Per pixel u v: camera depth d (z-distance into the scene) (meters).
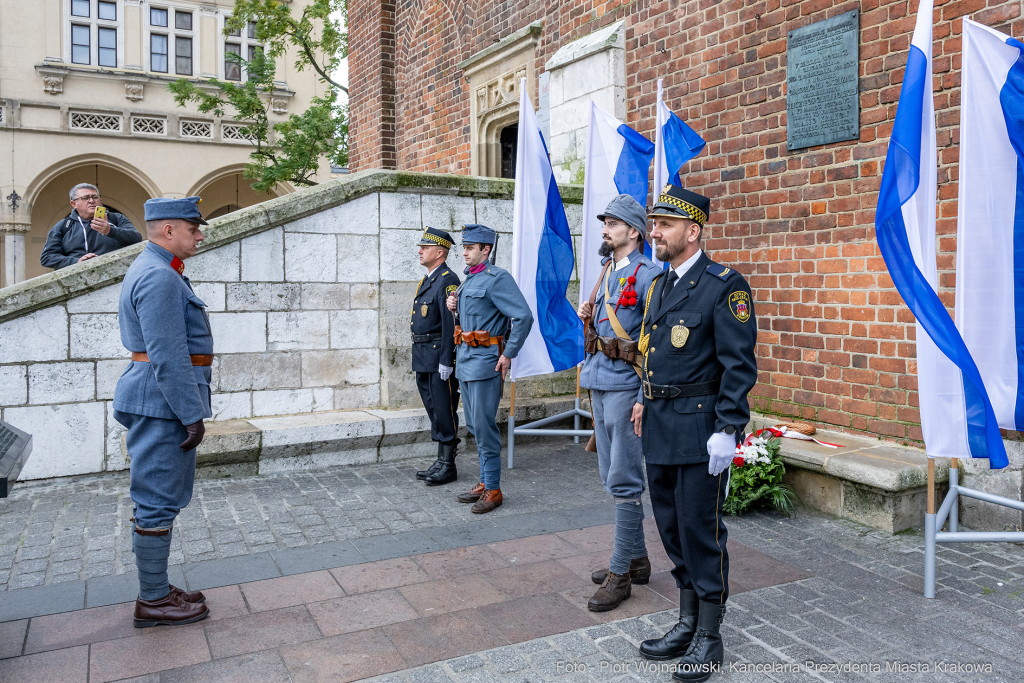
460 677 2.86
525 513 4.79
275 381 6.07
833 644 3.09
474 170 9.91
